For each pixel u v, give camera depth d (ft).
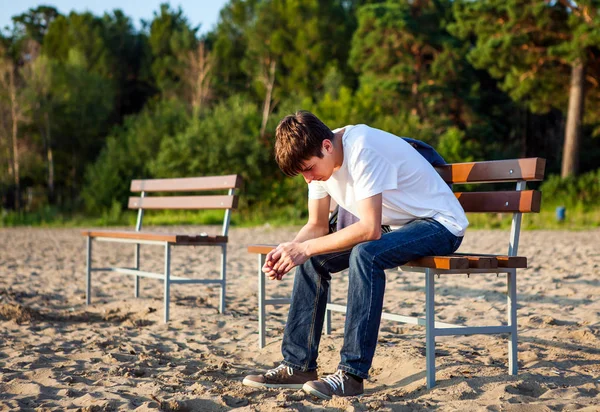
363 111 106.01
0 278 26.58
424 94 126.31
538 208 10.39
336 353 12.34
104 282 25.30
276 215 88.28
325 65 151.02
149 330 15.71
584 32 79.51
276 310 18.13
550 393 9.28
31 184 145.38
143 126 116.67
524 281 22.04
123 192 107.65
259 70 158.30
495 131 148.25
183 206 19.42
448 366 10.89
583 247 35.88
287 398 9.52
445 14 134.72
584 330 13.52
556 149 153.07
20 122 132.77
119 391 10.13
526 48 87.51
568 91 93.97
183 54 171.01
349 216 11.05
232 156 95.55
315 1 155.22
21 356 12.67
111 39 181.47
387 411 8.67
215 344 14.01
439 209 10.09
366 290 9.52
